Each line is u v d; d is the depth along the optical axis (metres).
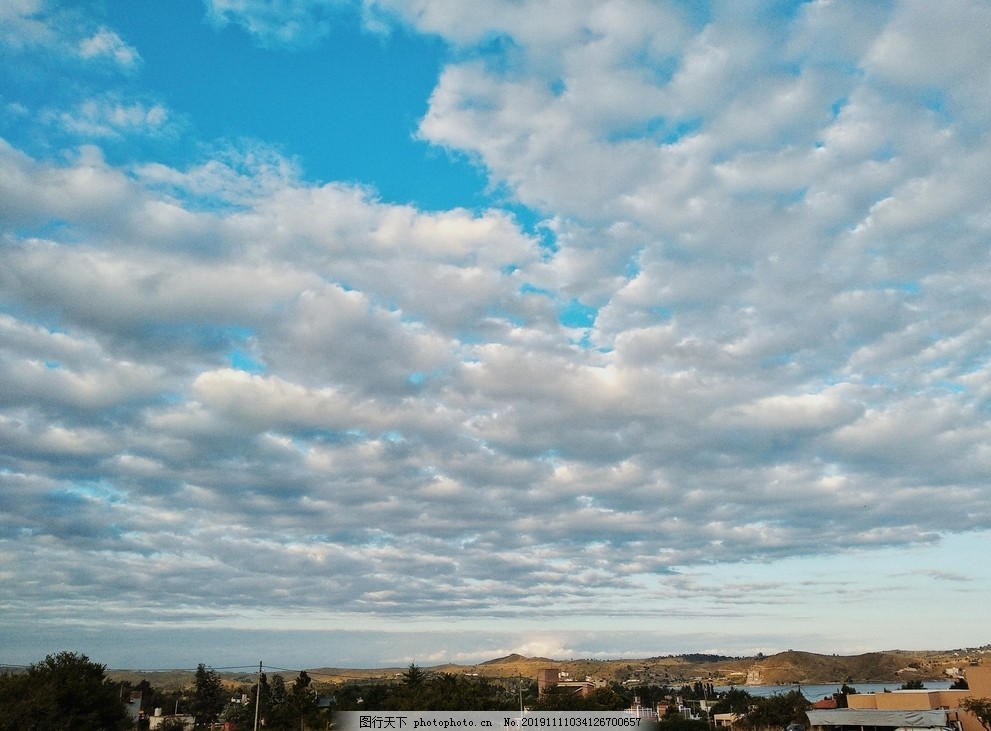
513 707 90.12
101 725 64.94
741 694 152.62
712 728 104.81
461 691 82.38
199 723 126.62
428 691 83.75
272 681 128.62
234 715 119.25
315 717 96.50
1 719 55.47
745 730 119.75
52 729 57.28
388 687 129.25
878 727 83.50
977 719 78.38
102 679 68.75
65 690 62.88
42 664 66.69
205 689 145.12
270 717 100.62
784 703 116.44
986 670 82.81
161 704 140.75
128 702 105.62
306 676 109.50
